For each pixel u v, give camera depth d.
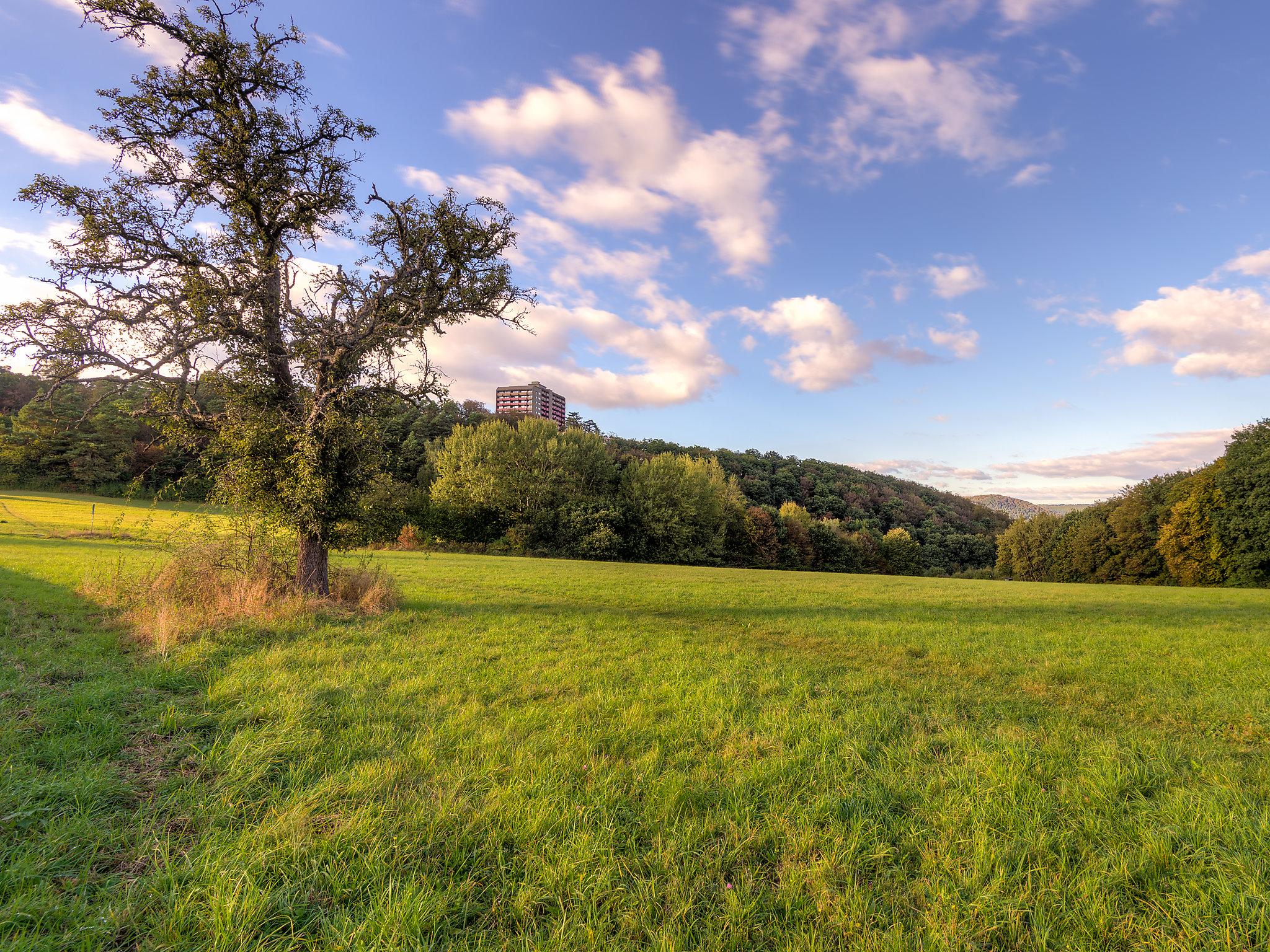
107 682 6.75
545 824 3.97
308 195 13.34
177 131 11.85
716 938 2.90
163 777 4.57
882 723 6.40
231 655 8.67
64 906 2.95
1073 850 3.88
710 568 42.94
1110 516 58.47
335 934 2.88
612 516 56.22
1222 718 7.07
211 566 12.31
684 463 65.44
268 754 4.95
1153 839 3.89
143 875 3.30
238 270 12.85
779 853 3.79
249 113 12.71
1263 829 3.99
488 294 13.87
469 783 4.66
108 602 11.66
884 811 4.29
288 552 13.72
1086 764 5.35
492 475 53.53
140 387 11.81
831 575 40.00
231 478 12.83
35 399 10.77
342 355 13.31
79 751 4.78
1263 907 3.14
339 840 3.67
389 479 14.70
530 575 27.44
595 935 2.90
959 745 5.82
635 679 8.20
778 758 5.28
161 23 11.13
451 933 2.96
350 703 6.58
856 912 3.14
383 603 13.80
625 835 3.92
